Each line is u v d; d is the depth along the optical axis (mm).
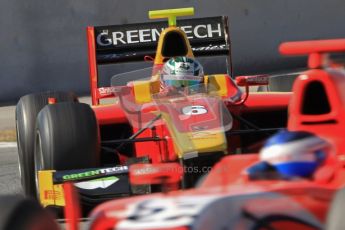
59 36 65188
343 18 68375
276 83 35438
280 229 13250
